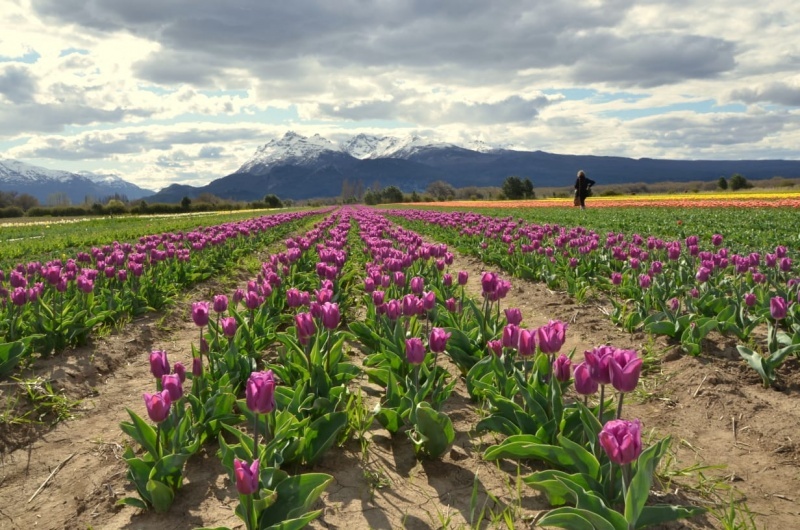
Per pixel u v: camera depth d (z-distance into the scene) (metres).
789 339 6.09
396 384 4.98
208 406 4.82
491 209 50.56
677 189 139.62
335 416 4.50
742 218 25.33
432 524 3.73
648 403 5.60
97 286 9.88
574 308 9.28
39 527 3.87
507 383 4.90
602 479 3.59
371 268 7.90
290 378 5.43
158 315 9.38
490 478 4.26
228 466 3.91
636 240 14.24
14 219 78.94
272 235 22.97
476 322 6.71
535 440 4.09
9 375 6.19
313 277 10.64
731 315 7.01
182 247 15.34
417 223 29.69
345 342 7.51
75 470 4.59
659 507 3.21
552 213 35.91
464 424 5.22
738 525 3.55
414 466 4.49
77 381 6.38
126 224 40.75
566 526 3.10
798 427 4.77
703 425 5.04
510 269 12.84
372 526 3.71
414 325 6.48
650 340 6.96
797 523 3.61
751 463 4.38
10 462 4.76
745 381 5.79
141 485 3.93
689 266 10.63
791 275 9.69
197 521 3.81
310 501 3.42
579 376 3.67
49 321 7.06
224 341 6.41
